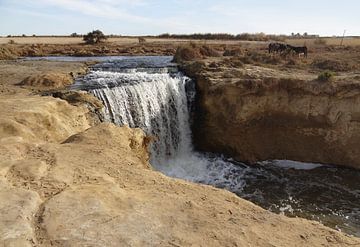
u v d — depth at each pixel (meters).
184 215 6.71
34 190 7.18
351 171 20.84
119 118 18.94
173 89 22.33
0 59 35.84
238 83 21.47
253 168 21.44
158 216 6.60
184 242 5.93
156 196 7.37
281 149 22.31
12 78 22.30
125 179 8.11
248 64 29.05
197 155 23.22
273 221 6.82
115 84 20.48
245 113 21.78
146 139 12.61
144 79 22.11
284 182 19.50
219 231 6.30
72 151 9.44
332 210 16.39
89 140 10.38
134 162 9.23
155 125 21.14
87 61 33.06
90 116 17.05
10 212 6.24
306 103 21.08
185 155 23.11
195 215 6.75
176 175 20.34
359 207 16.70
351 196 17.86
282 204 16.98
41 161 8.48
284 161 22.30
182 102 22.89
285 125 21.78
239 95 21.67
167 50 48.91
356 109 20.19
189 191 7.79
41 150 9.38
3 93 18.00
